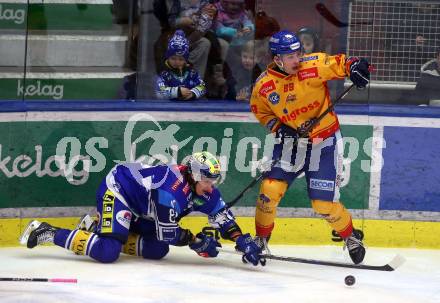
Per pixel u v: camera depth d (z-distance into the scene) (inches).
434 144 815.7
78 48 804.6
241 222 810.8
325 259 766.5
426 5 817.5
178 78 806.5
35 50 796.6
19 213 774.5
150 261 735.1
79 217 789.9
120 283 663.1
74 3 798.5
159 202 690.2
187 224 805.9
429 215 820.0
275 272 714.2
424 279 710.5
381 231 818.8
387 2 816.3
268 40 817.5
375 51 823.1
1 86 790.5
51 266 705.0
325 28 818.2
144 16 805.9
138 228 740.7
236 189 808.9
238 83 823.1
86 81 808.9
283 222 812.0
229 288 661.9
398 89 827.4
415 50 823.7
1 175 767.1
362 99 825.5
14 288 641.0
